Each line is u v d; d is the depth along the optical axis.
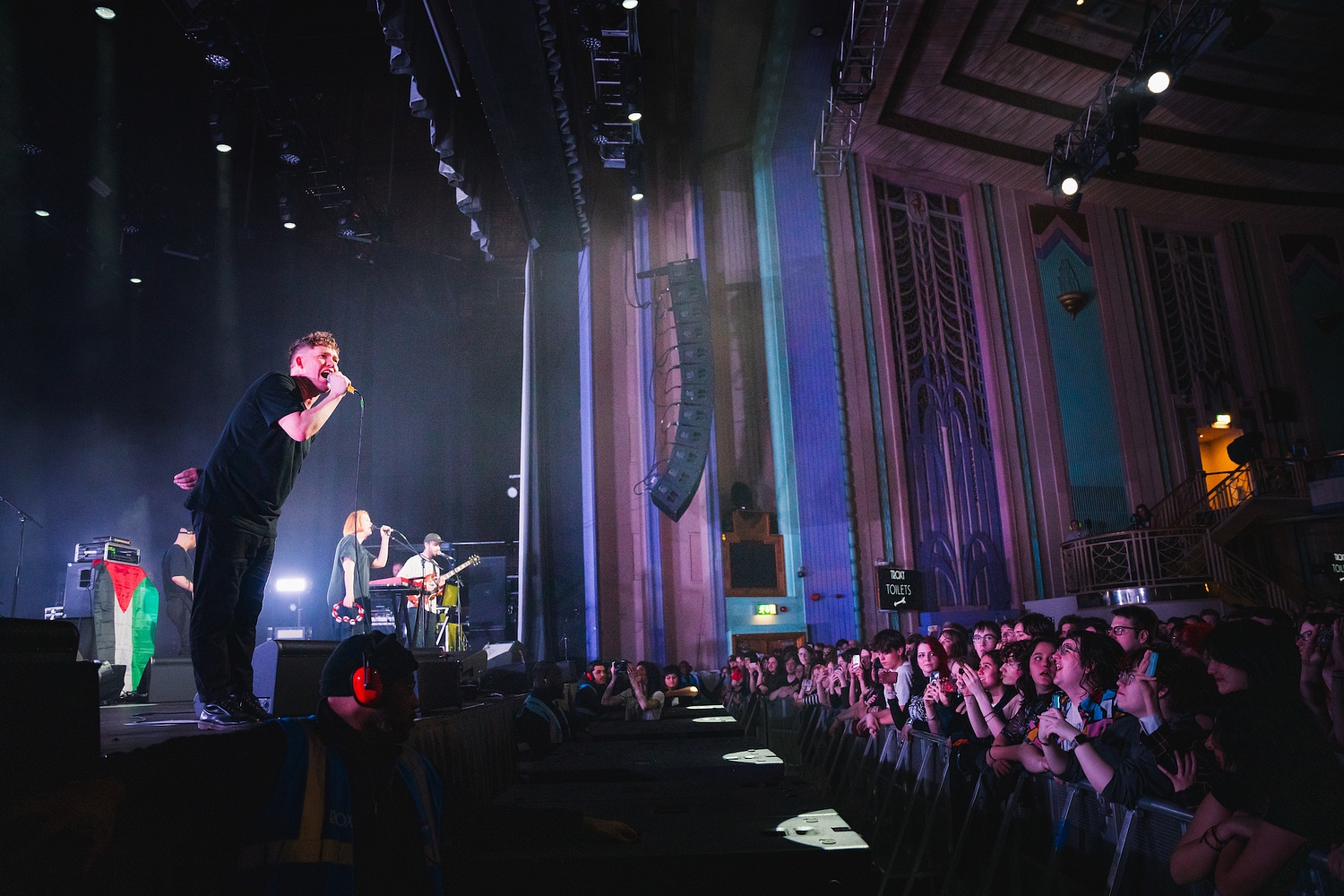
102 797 1.21
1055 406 16.17
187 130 15.85
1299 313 17.66
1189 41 11.28
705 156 15.73
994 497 15.62
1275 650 1.86
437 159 16.98
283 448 2.80
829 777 6.91
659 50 13.65
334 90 17.16
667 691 10.20
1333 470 14.85
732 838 2.19
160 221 14.88
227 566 2.71
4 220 12.80
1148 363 16.80
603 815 2.59
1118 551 14.66
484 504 16.53
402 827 1.76
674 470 13.12
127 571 6.45
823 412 14.85
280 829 1.56
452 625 8.02
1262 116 14.99
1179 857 1.92
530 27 9.24
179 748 1.50
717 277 15.16
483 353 16.95
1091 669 3.34
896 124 15.08
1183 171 16.44
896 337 15.69
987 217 16.88
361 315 16.56
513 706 5.21
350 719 1.72
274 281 16.34
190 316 15.72
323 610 13.02
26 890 1.11
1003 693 4.33
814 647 11.56
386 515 16.23
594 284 14.19
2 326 13.04
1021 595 15.19
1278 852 1.67
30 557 13.48
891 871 4.52
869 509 14.67
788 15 12.52
